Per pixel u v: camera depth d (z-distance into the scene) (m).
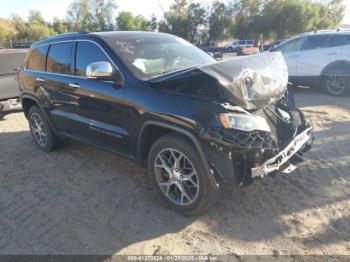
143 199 3.97
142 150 3.83
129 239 3.29
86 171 4.85
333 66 9.12
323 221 3.38
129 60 4.03
